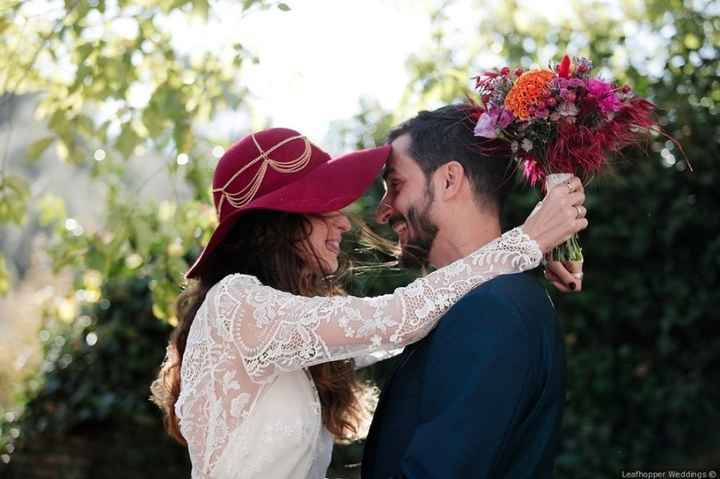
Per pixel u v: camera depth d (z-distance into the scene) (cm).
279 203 220
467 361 194
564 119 211
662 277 443
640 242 440
